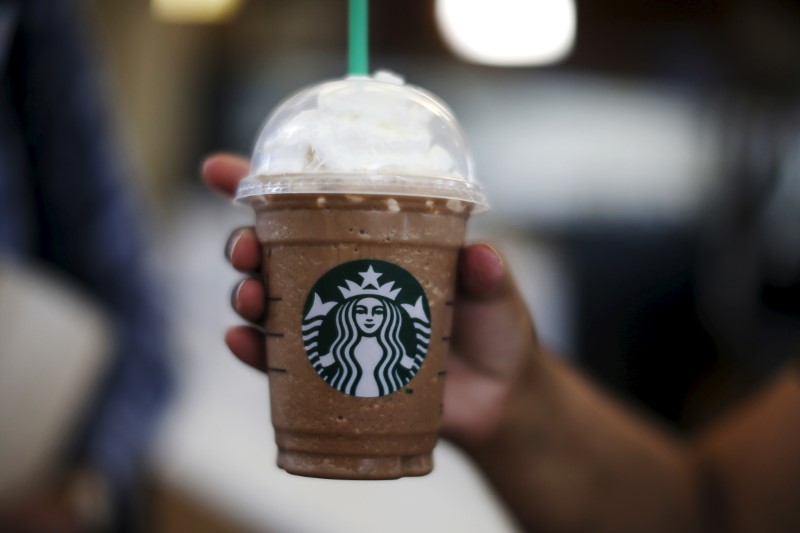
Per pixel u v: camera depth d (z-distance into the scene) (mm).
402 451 1222
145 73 4406
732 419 1862
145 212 3738
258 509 2930
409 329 1202
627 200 4738
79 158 2070
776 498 1604
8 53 1979
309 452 1219
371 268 1183
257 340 1327
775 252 4062
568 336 4496
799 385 1708
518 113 4750
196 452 3051
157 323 2193
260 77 4668
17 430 1935
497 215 4758
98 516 1996
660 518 1623
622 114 4727
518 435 1550
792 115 4230
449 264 1249
